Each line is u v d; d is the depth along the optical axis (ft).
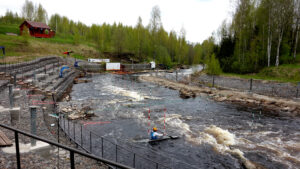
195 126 69.05
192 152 50.93
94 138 56.59
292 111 86.74
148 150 51.31
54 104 85.25
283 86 128.16
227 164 45.73
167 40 394.52
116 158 44.65
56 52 267.80
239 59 195.00
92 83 163.32
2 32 287.28
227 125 70.38
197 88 140.97
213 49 251.60
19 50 225.35
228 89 132.36
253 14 206.90
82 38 418.10
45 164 27.61
